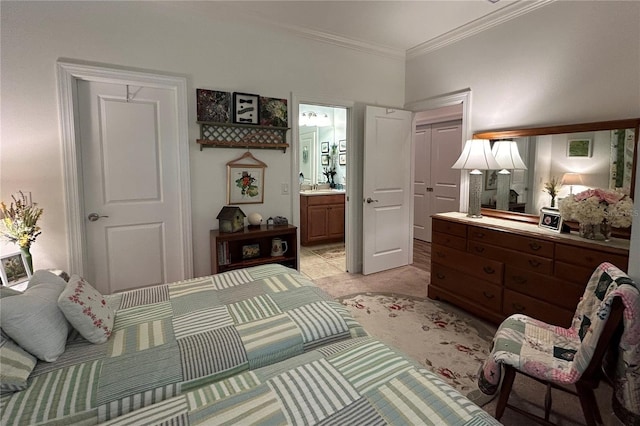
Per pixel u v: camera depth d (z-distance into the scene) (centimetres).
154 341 136
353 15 301
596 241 212
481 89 320
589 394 145
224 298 177
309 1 278
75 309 131
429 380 112
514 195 290
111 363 122
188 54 288
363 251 391
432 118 514
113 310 160
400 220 417
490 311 268
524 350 155
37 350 120
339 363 121
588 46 243
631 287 128
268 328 148
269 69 325
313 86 351
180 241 302
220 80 303
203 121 292
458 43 339
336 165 586
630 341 126
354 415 96
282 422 93
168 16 278
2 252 232
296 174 351
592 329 134
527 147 281
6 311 116
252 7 289
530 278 238
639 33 219
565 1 253
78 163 257
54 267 253
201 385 120
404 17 306
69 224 255
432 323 272
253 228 319
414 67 395
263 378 113
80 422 102
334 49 360
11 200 238
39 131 242
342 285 360
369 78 385
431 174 529
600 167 239
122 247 282
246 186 326
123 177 277
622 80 229
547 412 160
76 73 248
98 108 264
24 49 233
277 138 336
